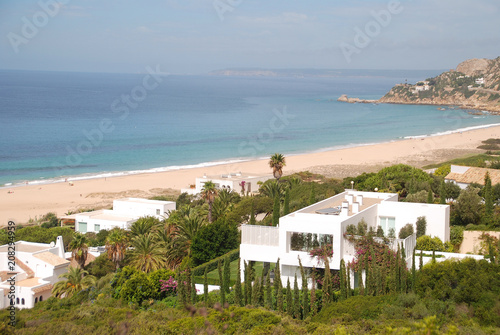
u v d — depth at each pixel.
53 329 35.34
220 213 70.62
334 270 39.25
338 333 28.86
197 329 32.94
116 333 31.97
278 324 32.75
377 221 47.41
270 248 41.28
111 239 55.50
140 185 122.25
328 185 84.12
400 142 187.00
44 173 137.00
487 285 32.44
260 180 100.06
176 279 44.78
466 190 59.03
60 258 55.62
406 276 35.22
